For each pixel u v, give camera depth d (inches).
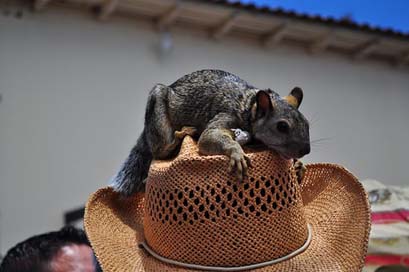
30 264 107.0
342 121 312.5
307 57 304.5
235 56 282.2
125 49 254.1
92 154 240.2
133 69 254.8
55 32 239.5
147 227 75.1
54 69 237.1
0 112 224.5
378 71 330.3
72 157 236.1
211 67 274.8
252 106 85.4
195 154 76.7
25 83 230.8
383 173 320.2
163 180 70.9
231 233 67.6
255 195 68.4
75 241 112.6
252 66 286.7
